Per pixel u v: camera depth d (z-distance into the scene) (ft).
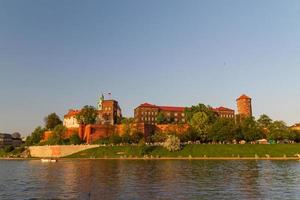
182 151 533.14
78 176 266.77
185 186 202.80
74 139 643.45
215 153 514.68
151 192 183.42
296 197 165.27
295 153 497.05
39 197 175.22
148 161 437.99
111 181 231.30
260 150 515.50
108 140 624.59
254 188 192.44
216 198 164.55
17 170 340.39
